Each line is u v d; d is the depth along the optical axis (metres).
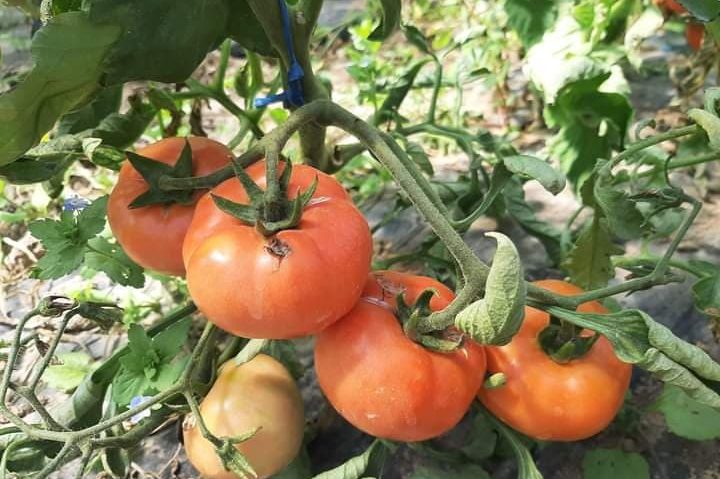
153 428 0.32
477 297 0.28
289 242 0.26
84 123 0.42
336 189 0.29
